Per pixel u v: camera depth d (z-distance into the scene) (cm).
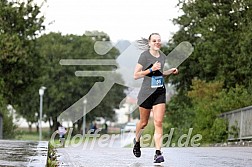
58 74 11056
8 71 5206
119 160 1549
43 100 10912
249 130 3362
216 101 4144
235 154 1912
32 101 10788
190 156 1778
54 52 11181
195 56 5097
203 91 4634
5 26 5184
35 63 5341
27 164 1064
